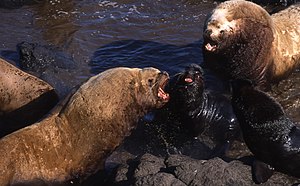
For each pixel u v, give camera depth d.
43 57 15.82
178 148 12.81
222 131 12.90
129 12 18.56
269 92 14.58
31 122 13.05
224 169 10.52
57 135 11.25
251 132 10.94
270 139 10.77
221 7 13.67
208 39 13.50
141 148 12.82
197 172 10.47
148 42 16.95
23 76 13.12
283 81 15.03
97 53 16.47
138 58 16.23
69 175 11.26
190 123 12.73
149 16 18.33
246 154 12.36
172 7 18.77
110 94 11.34
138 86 11.55
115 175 11.15
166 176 10.44
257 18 13.75
